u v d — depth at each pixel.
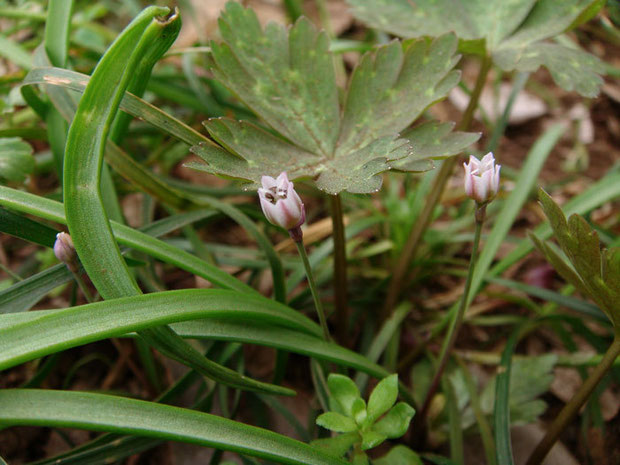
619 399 0.11
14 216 0.08
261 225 0.13
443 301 0.13
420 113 0.08
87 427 0.05
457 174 0.15
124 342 0.11
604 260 0.06
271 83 0.08
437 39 0.08
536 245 0.08
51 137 0.10
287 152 0.08
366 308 0.12
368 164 0.07
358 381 0.09
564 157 0.16
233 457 0.09
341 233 0.09
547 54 0.09
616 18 0.15
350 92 0.08
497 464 0.08
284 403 0.10
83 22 0.15
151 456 0.10
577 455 0.10
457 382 0.10
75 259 0.07
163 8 0.06
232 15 0.08
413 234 0.11
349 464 0.06
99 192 0.06
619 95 0.17
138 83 0.08
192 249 0.11
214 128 0.07
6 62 0.13
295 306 0.11
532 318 0.12
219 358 0.09
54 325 0.06
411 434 0.10
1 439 0.10
